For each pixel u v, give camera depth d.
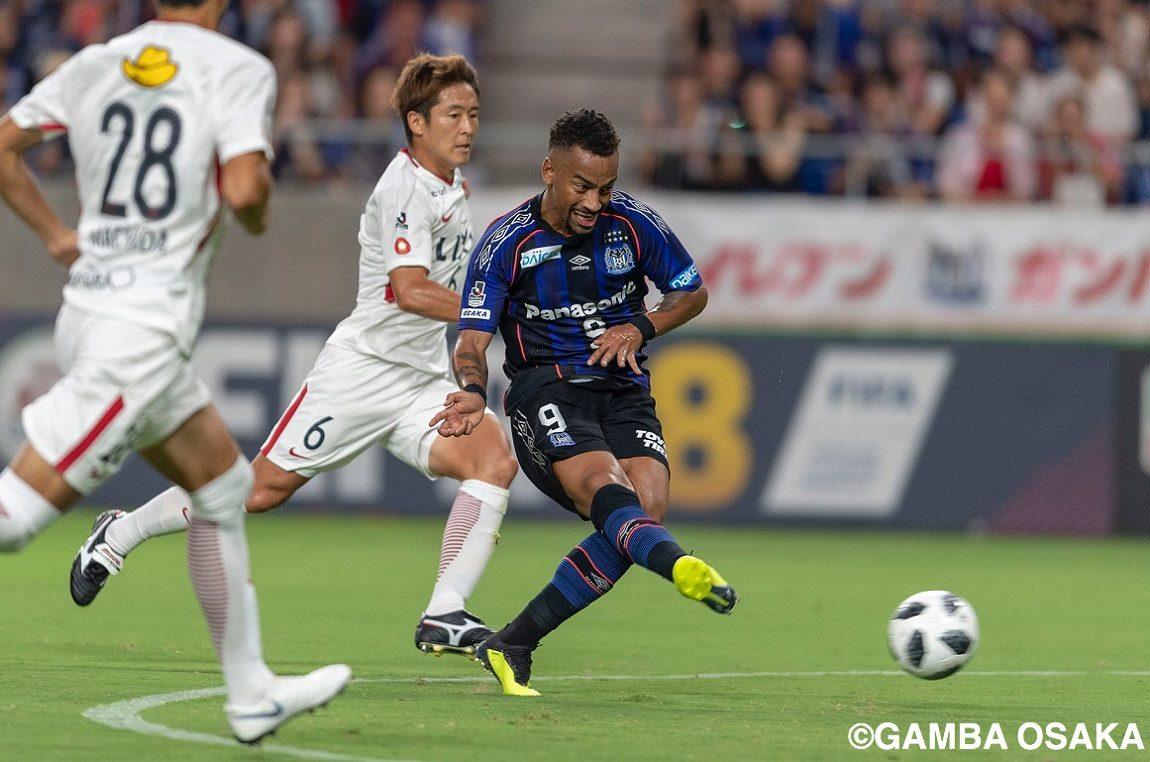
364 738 16.81
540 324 20.88
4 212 57.88
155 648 24.84
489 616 30.77
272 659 24.11
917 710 20.02
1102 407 55.59
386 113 61.06
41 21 63.66
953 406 55.66
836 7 63.50
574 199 19.67
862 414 55.47
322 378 24.39
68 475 14.66
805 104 60.47
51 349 55.44
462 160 23.50
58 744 16.06
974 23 63.72
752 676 23.34
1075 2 65.12
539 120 71.31
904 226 56.78
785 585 38.72
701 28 63.75
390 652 25.28
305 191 59.25
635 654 25.89
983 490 55.62
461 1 67.75
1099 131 62.25
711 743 17.09
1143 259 56.56
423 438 23.92
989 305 56.84
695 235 56.84
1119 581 41.25
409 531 51.97
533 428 20.58
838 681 22.86
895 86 61.62
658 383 55.22
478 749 16.30
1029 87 62.53
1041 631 30.50
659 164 58.66
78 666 22.45
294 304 58.94
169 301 14.77
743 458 55.16
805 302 56.88
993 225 56.81
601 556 20.28
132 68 15.05
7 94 62.81
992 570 43.72
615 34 73.06
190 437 15.22
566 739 17.05
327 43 62.59
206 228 15.08
